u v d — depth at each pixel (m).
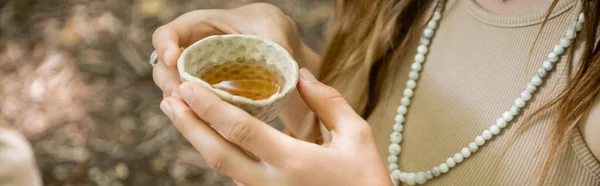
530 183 0.74
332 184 0.65
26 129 1.60
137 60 1.81
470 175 0.78
